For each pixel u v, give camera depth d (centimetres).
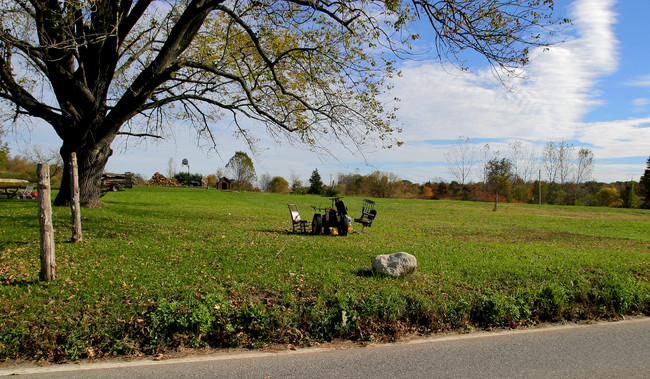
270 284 694
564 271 896
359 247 1155
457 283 755
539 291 682
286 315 557
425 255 1052
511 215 3381
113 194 3259
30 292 619
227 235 1318
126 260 867
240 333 528
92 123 1534
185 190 4575
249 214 2339
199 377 423
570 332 595
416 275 791
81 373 429
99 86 1475
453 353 502
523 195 6456
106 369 441
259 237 1303
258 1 1233
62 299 593
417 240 1449
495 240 1616
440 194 7150
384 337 552
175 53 1319
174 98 1630
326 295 638
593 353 511
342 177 7738
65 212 1549
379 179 6850
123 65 1683
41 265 685
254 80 1445
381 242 1323
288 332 539
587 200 6419
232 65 1536
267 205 3459
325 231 1514
